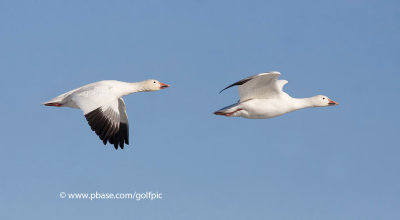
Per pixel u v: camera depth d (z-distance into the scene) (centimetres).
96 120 1552
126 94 1794
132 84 1809
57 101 1678
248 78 1722
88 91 1603
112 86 1750
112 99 1598
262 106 1806
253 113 1816
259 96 1814
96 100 1573
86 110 1555
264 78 1739
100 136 1545
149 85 1812
